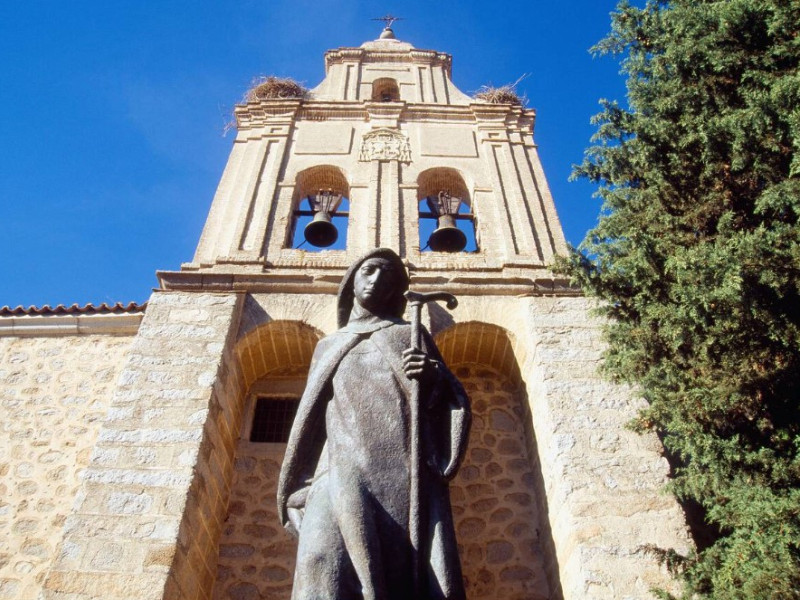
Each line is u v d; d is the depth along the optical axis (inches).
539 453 402.9
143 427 374.9
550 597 372.5
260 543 393.4
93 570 318.0
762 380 267.6
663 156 336.2
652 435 372.2
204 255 509.0
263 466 424.8
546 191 581.0
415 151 613.3
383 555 169.6
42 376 452.8
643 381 301.1
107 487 347.9
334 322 448.5
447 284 468.8
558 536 358.3
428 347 219.6
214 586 376.5
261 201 557.3
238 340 439.2
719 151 308.8
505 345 458.0
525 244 524.1
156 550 325.7
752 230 301.7
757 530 229.9
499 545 393.7
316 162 597.9
